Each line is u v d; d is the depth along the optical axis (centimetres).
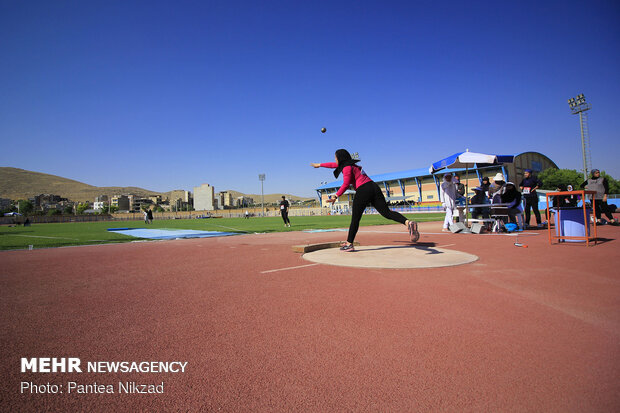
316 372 192
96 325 273
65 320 286
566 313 277
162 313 301
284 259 602
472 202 1196
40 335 253
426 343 225
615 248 621
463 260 517
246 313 297
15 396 173
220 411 159
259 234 1270
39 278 463
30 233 1728
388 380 182
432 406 158
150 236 1312
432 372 188
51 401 169
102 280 446
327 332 249
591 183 1170
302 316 285
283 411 157
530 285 368
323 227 1692
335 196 670
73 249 842
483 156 1016
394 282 395
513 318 267
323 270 481
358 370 193
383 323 264
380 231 1277
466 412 152
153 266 556
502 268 462
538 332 239
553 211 773
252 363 204
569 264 483
